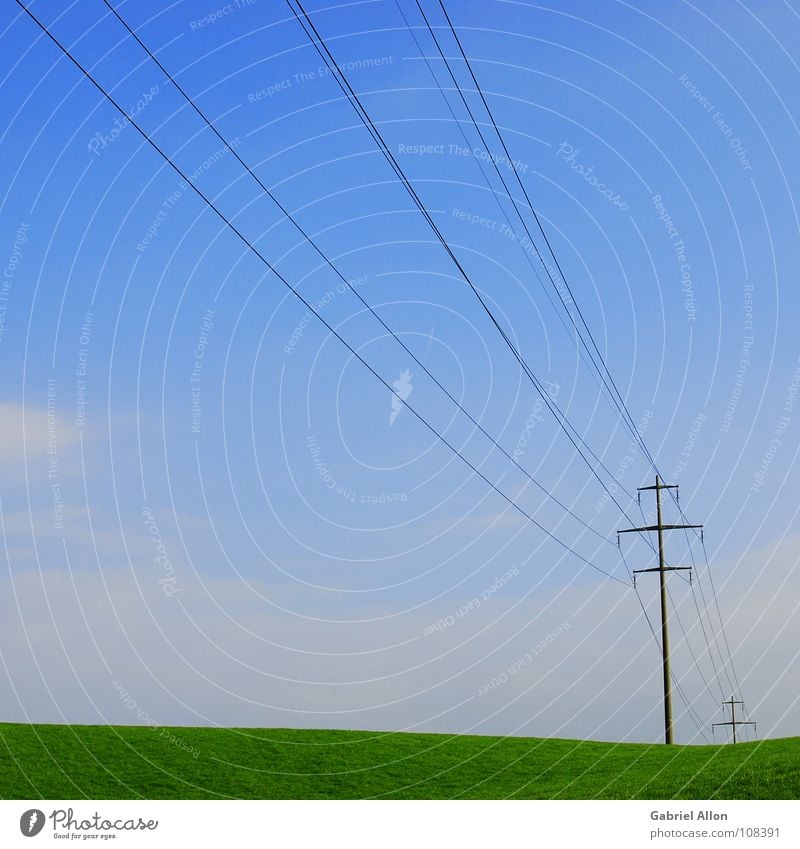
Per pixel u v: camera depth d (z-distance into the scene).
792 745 38.09
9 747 40.44
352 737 45.50
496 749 44.22
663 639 45.88
